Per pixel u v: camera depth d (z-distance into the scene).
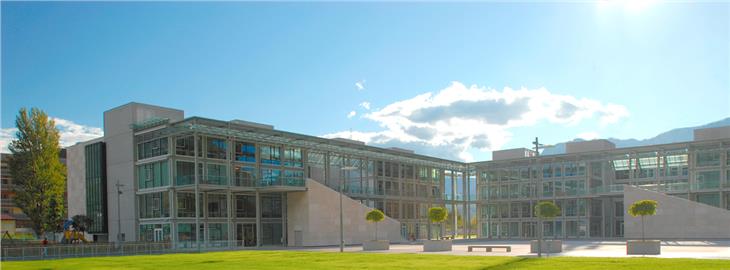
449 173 102.94
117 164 63.25
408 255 33.16
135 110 61.88
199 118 55.94
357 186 80.31
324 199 62.03
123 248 46.62
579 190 84.19
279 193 65.94
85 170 67.50
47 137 66.81
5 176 96.94
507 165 94.88
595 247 48.41
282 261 28.42
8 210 96.31
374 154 78.56
